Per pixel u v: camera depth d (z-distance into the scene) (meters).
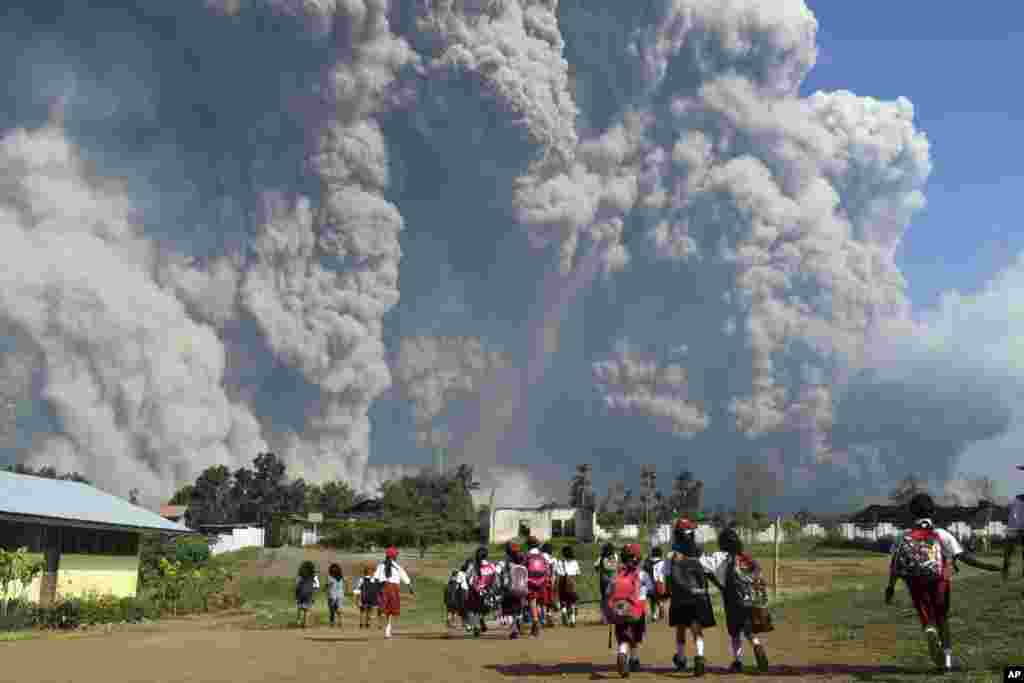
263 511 144.88
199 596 41.72
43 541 35.78
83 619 32.88
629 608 13.86
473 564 23.80
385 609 22.38
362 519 119.00
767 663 13.72
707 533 103.38
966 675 12.48
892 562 13.06
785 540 101.31
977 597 20.69
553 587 25.59
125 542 41.72
